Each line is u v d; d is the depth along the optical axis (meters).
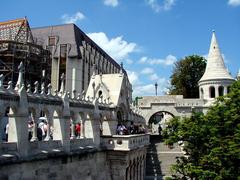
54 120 20.22
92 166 23.77
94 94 29.66
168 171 37.53
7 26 46.66
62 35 56.75
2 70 39.06
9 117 16.44
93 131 24.78
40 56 43.72
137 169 31.17
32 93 17.78
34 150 17.33
